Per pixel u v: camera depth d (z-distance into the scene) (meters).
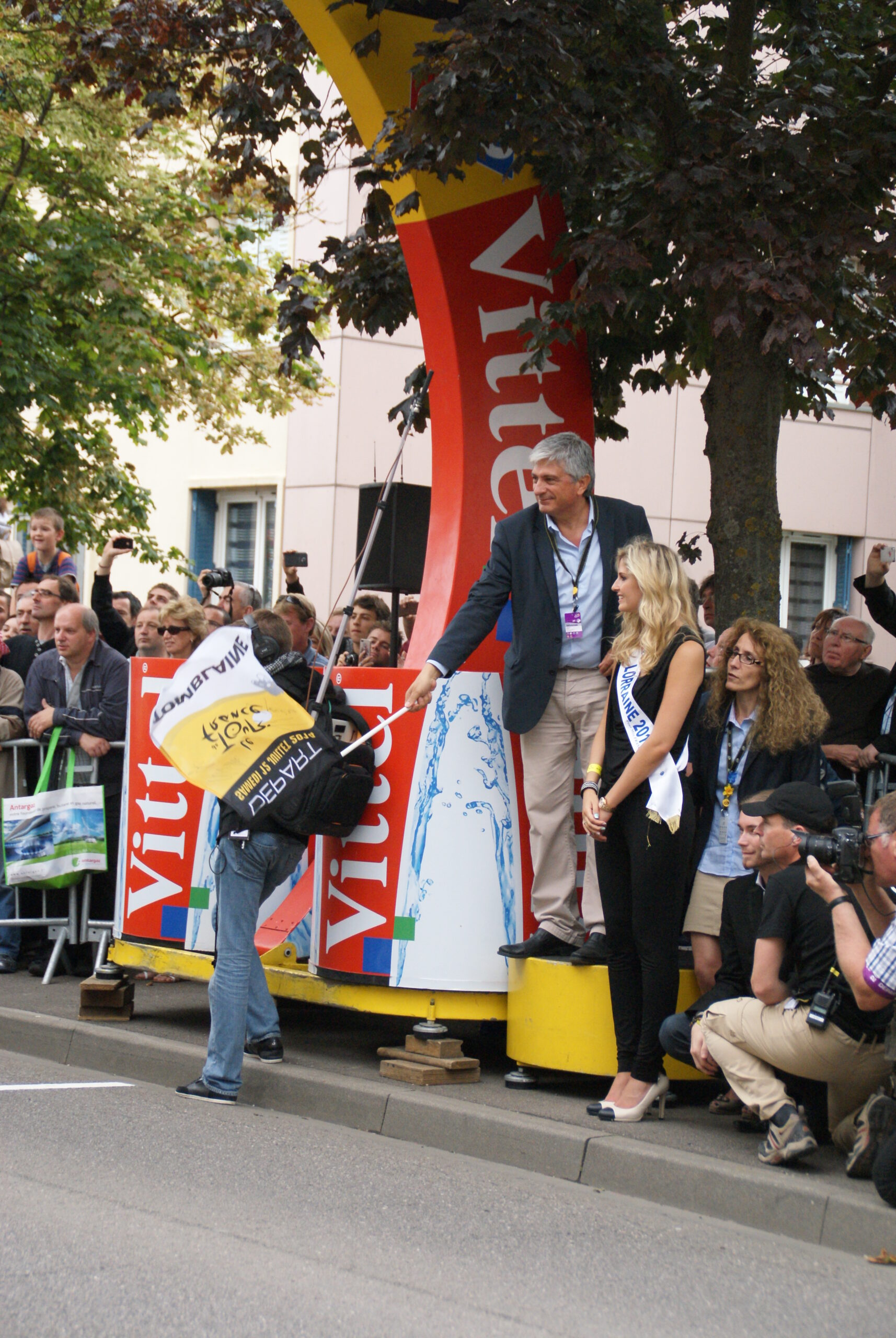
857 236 6.98
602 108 7.76
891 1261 4.92
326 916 6.95
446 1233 5.01
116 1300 4.21
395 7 7.27
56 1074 7.38
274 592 18.64
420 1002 6.75
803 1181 5.34
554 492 6.49
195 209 17.23
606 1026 6.39
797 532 19.66
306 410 17.70
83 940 9.02
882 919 5.55
